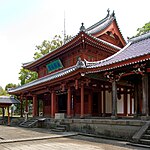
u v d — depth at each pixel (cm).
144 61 1580
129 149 1175
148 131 1366
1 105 3722
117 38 3278
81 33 2509
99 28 2969
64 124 2295
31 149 1180
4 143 1414
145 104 1605
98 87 2642
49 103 3672
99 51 2920
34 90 3434
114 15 3203
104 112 2831
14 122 3553
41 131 2239
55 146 1277
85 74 2198
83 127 1998
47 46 5525
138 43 2155
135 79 2127
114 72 1859
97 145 1314
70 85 2542
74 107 3014
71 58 2997
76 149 1180
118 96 2900
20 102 3906
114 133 1658
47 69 3594
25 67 3972
